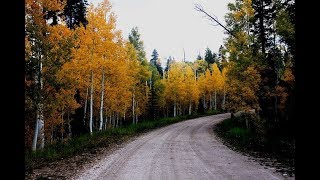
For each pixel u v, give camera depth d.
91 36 23.44
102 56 24.30
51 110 17.28
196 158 12.84
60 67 16.83
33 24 15.71
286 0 13.40
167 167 10.83
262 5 26.20
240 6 27.03
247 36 26.23
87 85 24.70
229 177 8.97
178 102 66.69
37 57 15.88
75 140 19.59
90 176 9.63
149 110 62.31
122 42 25.48
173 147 16.92
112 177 9.41
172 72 59.84
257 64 25.38
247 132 23.08
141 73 46.09
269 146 15.20
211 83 67.44
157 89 60.44
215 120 45.19
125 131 27.11
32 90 15.66
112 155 14.21
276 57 26.78
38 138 17.52
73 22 28.36
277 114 23.55
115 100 32.53
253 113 25.61
